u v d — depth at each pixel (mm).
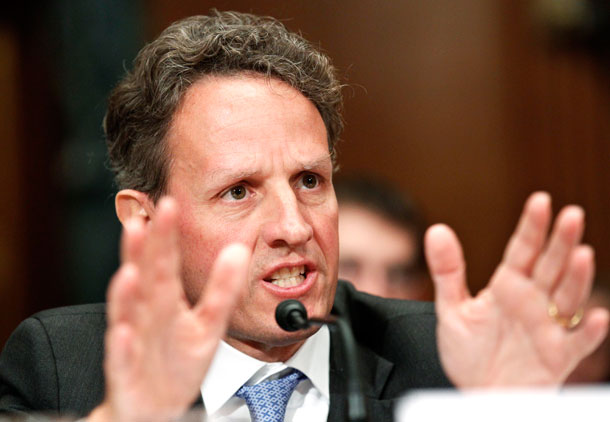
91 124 7195
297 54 3326
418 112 7723
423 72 7711
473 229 7738
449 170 7730
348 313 3822
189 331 2248
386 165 7703
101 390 3414
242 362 3186
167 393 2238
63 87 7234
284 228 2953
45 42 7254
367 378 3521
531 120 7789
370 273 4910
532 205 2391
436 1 7762
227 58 3207
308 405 3268
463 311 2490
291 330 2695
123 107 3465
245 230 3027
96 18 7215
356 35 7672
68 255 7191
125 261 2201
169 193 3230
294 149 3084
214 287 2244
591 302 5172
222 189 3045
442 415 1882
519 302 2443
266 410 3088
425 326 3742
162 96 3242
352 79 7676
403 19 7699
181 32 3365
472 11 7734
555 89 7789
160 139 3254
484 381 2480
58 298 7211
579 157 7809
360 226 4938
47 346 3555
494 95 7750
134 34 7262
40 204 7277
